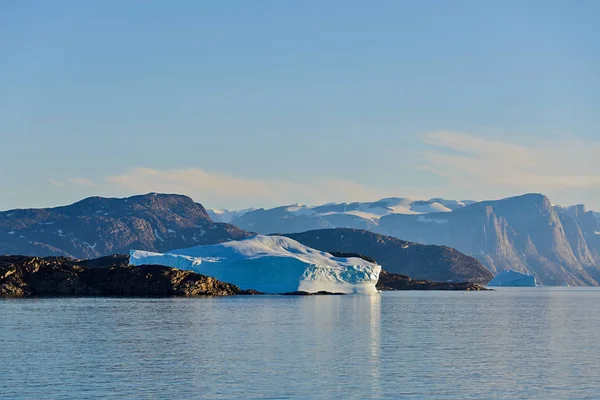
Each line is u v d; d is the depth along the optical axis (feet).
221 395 294.05
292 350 403.95
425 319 636.07
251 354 388.16
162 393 296.71
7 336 457.68
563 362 373.20
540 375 337.72
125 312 644.69
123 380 319.06
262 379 322.96
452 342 452.35
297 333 487.20
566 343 453.17
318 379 323.98
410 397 294.66
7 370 339.36
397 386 312.50
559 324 599.16
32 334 468.34
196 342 434.71
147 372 336.29
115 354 385.91
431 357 385.50
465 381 323.37
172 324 539.29
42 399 286.66
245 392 298.97
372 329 524.52
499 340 467.11
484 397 295.69
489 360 377.50
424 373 339.36
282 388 306.35
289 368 347.77
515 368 354.74
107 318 581.53
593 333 515.50
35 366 349.20
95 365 352.69
